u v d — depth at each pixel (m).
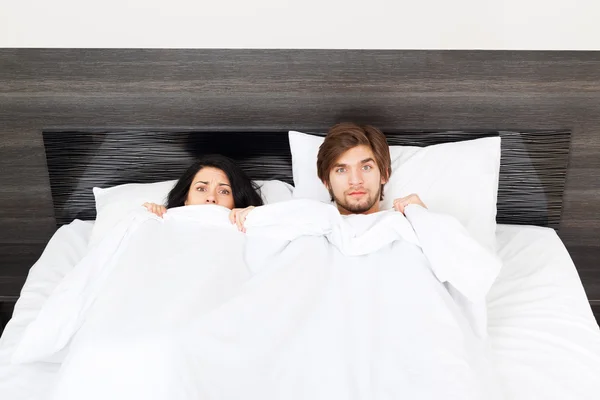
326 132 2.44
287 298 1.71
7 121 2.44
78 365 1.51
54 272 2.17
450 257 1.81
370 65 2.34
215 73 2.36
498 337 1.83
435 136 2.39
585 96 2.36
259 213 2.00
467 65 2.33
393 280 1.78
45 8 2.28
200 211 2.03
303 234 1.95
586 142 2.42
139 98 2.40
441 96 2.38
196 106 2.41
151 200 2.28
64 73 2.37
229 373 1.53
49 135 2.42
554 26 2.27
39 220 2.61
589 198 2.50
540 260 2.19
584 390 1.64
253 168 2.46
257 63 2.35
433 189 2.21
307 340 1.62
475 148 2.28
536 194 2.48
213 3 2.28
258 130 2.44
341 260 1.89
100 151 2.45
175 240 1.92
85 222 2.48
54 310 1.80
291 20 2.29
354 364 1.59
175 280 1.72
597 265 2.47
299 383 1.51
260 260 1.93
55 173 2.48
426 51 2.32
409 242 1.88
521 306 1.96
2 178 2.53
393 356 1.58
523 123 2.41
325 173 2.15
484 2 2.25
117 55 2.34
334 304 1.73
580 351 1.78
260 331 1.62
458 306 1.79
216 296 1.70
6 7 2.28
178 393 1.45
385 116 2.41
